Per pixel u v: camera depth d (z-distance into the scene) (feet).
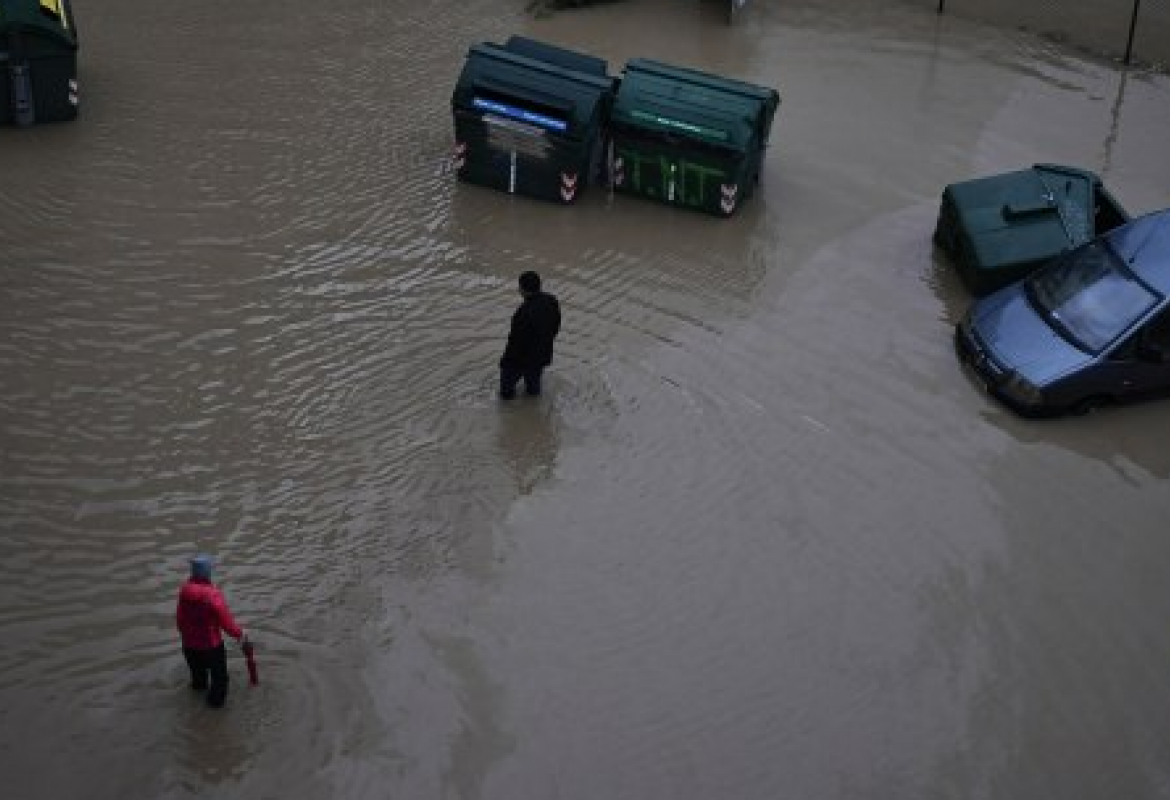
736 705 33.35
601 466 40.50
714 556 37.68
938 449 42.34
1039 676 34.81
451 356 44.50
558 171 52.34
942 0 72.74
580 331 46.09
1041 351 44.29
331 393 42.45
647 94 52.54
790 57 66.28
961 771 32.17
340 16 67.00
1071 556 38.68
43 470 38.55
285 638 33.99
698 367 44.91
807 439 42.22
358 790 30.53
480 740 31.89
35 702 31.86
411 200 52.80
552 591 36.06
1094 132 61.67
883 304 48.96
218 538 36.81
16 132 54.54
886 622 36.04
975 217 49.57
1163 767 32.68
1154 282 44.68
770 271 50.29
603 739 32.17
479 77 51.98
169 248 48.52
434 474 39.65
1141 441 43.47
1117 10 74.02
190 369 42.91
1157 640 36.11
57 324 44.29
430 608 35.22
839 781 31.68
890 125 60.95
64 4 55.67
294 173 53.72
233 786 30.37
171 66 60.64
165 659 33.19
